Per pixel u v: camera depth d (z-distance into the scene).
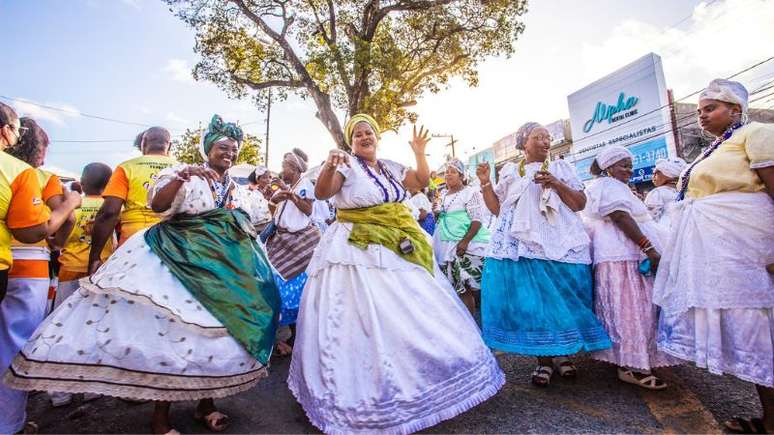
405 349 2.32
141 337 2.06
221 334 2.20
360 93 16.20
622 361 2.80
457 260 4.71
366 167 2.87
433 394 2.29
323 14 17.86
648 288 2.85
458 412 2.31
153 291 2.13
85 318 2.11
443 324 2.51
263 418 2.62
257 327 2.34
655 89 16.78
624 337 2.83
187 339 2.12
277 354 3.99
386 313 2.39
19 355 2.03
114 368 2.01
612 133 18.53
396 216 2.76
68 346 2.01
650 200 4.32
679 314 2.40
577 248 2.98
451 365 2.38
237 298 2.33
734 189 2.27
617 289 2.90
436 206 6.77
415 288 2.55
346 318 2.43
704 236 2.30
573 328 2.79
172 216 2.49
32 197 2.24
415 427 2.19
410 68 18.45
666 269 2.55
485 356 2.58
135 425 2.55
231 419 2.60
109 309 2.12
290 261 4.12
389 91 15.84
